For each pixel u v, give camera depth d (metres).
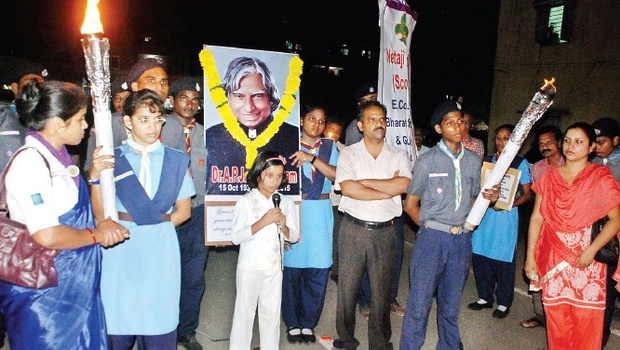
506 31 13.95
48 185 2.39
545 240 3.72
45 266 2.44
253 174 3.67
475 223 3.71
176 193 3.01
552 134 5.17
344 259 3.96
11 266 2.38
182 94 4.18
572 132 3.54
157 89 3.79
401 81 4.92
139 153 2.93
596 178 3.49
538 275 3.78
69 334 2.52
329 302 5.48
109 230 2.63
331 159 4.47
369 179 3.84
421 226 3.89
